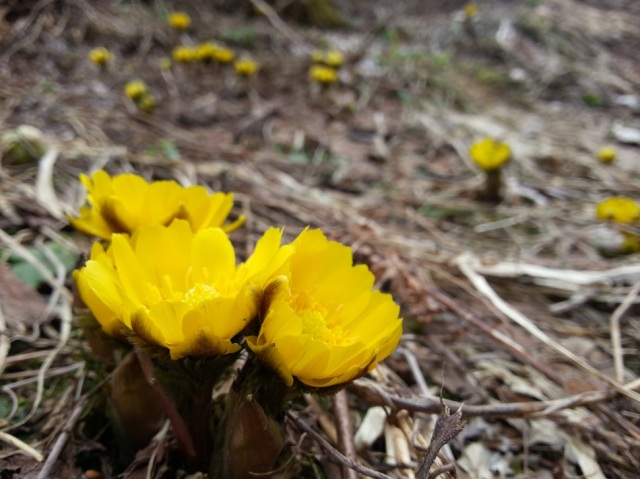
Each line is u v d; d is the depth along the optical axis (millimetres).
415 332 260
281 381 127
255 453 134
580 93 693
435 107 608
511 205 429
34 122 403
